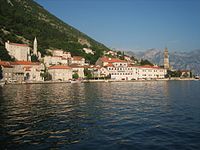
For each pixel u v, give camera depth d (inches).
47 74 6722.4
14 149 780.6
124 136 932.6
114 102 2041.1
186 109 1654.8
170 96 2650.1
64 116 1348.4
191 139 886.4
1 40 7500.0
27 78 6289.4
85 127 1081.4
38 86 4532.5
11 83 5162.4
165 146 806.5
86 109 1621.6
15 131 1002.1
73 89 3705.7
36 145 820.0
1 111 1502.2
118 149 780.0
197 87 4525.1
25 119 1251.2
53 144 831.1
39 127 1074.7
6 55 6688.0
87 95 2679.6
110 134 962.7
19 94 2719.0
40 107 1691.7
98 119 1269.7
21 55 7357.3
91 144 831.7
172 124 1147.9
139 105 1860.2
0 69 5541.3
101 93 2979.8
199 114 1437.0
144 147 798.5
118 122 1194.0
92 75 7751.0
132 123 1171.3
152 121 1221.7
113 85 5162.4
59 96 2517.2
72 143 843.4
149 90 3636.8
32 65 6505.9
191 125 1125.7
